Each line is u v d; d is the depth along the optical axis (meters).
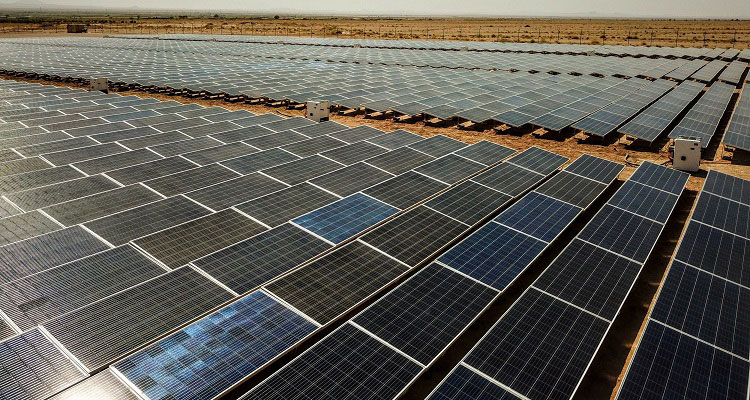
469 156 29.34
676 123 46.25
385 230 19.48
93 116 39.44
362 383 12.01
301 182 25.19
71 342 12.68
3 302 14.25
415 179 25.22
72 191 23.38
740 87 64.62
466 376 12.26
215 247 18.31
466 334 16.53
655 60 82.81
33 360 11.97
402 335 13.69
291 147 31.16
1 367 11.59
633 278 16.95
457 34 173.12
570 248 18.52
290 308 14.56
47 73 66.00
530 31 193.75
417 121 45.75
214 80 59.94
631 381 12.12
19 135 33.19
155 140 32.88
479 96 50.53
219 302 14.84
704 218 20.80
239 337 13.23
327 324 14.12
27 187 23.92
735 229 20.27
